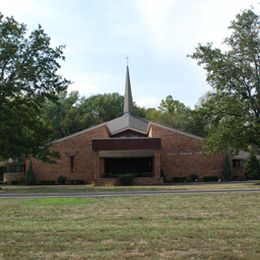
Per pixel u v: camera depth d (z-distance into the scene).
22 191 27.92
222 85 38.34
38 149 36.88
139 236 9.61
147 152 49.25
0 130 35.16
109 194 22.70
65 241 9.26
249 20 37.59
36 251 8.38
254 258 7.72
